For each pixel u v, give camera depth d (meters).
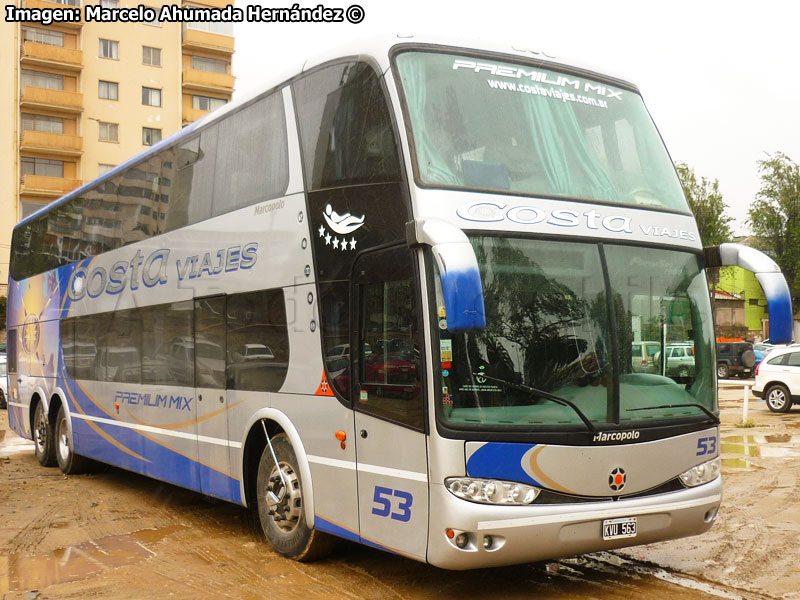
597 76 6.97
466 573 6.59
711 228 57.03
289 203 7.13
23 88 50.91
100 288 11.21
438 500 5.35
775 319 6.02
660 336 6.14
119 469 12.95
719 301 59.00
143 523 8.79
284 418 7.03
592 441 5.59
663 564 6.81
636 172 6.66
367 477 6.04
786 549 7.27
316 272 6.71
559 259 5.84
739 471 11.65
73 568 6.98
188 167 9.08
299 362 6.88
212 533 8.26
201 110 57.53
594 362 5.76
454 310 4.86
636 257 6.17
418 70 6.17
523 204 5.87
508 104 6.32
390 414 5.82
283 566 6.92
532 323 5.65
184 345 8.86
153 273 9.68
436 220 5.25
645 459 5.80
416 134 5.88
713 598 5.89
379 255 6.00
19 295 14.81
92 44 53.22
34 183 50.78
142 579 6.61
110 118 53.56
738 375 37.50
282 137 7.35
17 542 7.94
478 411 5.42
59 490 11.04
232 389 7.88
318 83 6.95
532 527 5.36
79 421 11.86
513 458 5.40
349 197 6.38
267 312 7.35
